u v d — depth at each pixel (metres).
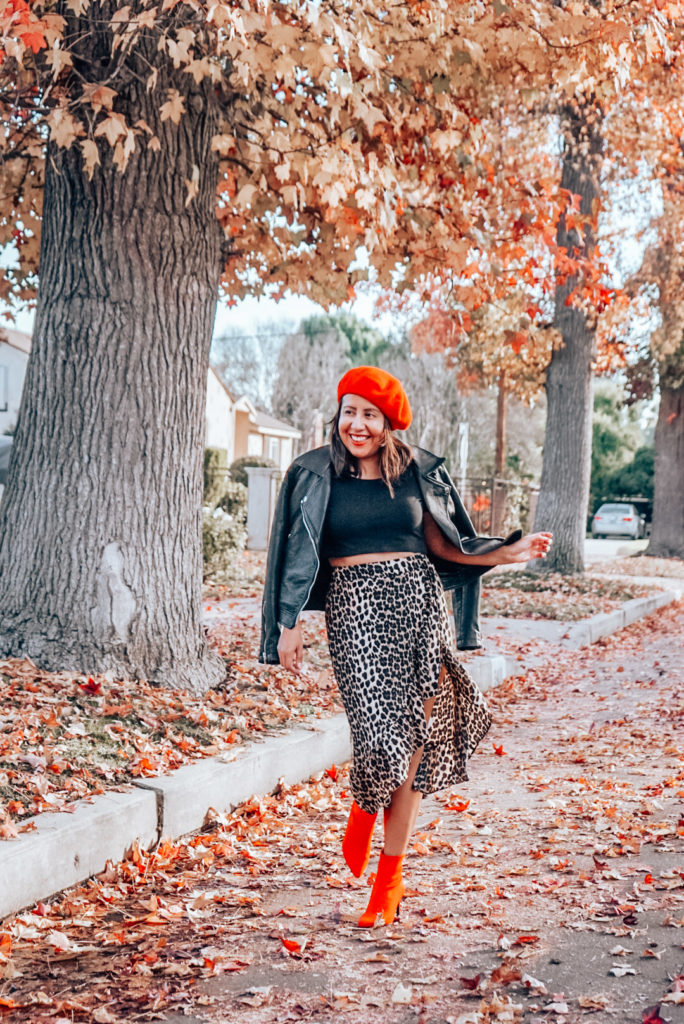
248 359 58.22
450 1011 2.56
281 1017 2.55
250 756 4.53
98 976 2.83
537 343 8.92
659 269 17.42
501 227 7.97
